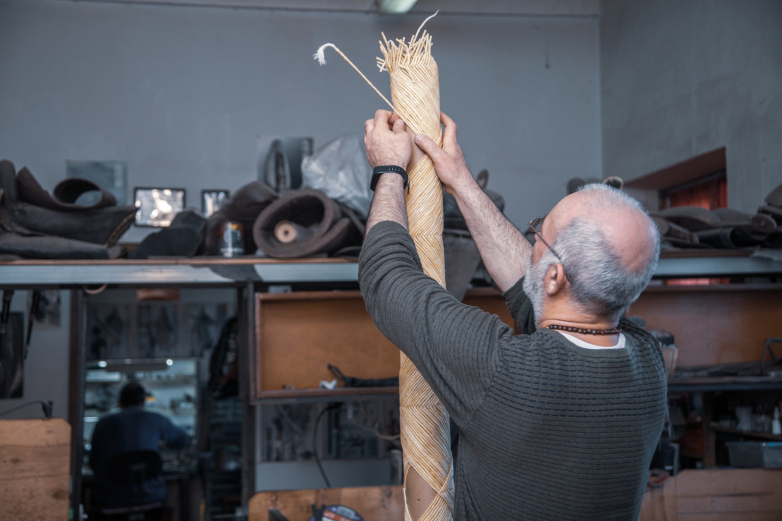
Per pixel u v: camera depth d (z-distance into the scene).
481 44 5.41
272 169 4.98
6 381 4.57
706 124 4.14
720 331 2.83
